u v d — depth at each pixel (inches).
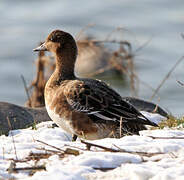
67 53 460.1
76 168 304.7
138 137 364.8
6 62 1312.7
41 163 321.4
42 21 1596.9
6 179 298.5
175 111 978.1
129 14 1657.2
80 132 417.1
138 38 1422.2
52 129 442.9
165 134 389.1
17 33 1509.6
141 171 293.1
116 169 303.9
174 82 1154.0
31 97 744.3
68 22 1573.6
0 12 1691.7
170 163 312.7
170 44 1400.1
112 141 356.5
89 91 417.7
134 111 415.8
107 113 411.5
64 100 418.6
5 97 1136.2
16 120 509.0
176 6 1739.7
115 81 1059.3
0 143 386.9
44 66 754.2
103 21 1569.9
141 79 1155.9
